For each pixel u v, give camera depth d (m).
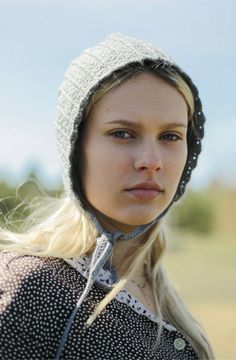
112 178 1.96
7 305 1.89
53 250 2.05
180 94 2.03
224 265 17.72
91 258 2.08
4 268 1.97
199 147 2.25
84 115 2.00
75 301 1.96
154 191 1.96
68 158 2.03
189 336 2.27
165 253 2.33
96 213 2.07
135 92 1.95
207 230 27.86
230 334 9.12
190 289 13.34
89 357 1.92
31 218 2.55
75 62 2.08
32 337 1.90
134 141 1.96
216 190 29.69
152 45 2.09
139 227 2.08
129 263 2.14
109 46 2.04
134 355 1.98
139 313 2.07
